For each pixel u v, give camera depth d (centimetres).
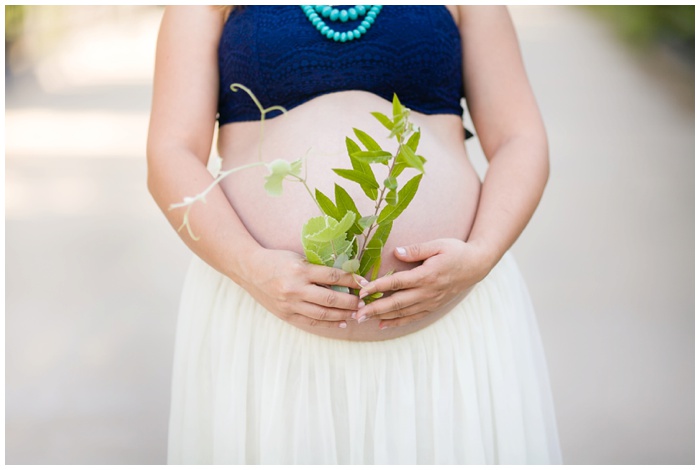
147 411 298
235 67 179
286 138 175
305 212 169
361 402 172
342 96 178
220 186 178
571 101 805
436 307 164
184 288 187
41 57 1041
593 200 529
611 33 1148
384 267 167
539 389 192
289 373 173
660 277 411
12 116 816
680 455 269
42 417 293
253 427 176
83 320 371
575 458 268
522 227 176
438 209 173
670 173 585
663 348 339
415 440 173
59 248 464
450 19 189
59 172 618
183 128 177
